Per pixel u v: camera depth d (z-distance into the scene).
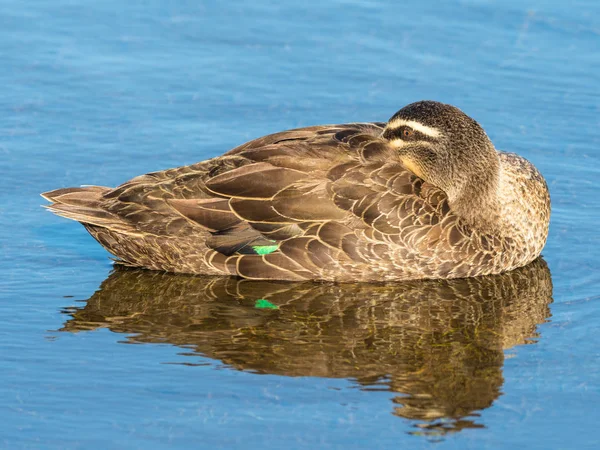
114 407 11.51
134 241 14.90
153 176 15.20
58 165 17.73
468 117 15.05
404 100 19.84
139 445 10.83
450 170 14.88
